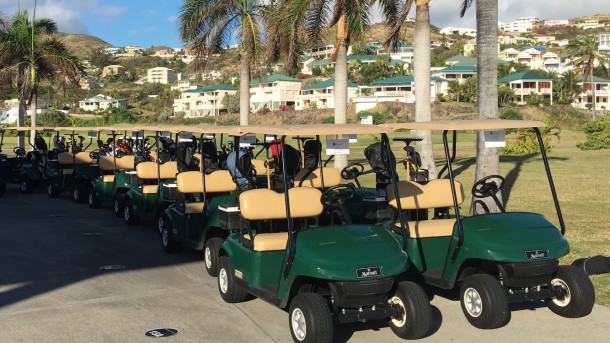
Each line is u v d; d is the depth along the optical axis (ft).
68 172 47.98
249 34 61.46
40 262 27.32
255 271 18.90
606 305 20.21
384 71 345.51
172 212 28.89
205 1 61.31
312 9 48.98
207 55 63.52
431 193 21.89
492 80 32.58
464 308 18.84
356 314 16.92
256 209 19.30
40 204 46.44
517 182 54.90
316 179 28.43
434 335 17.90
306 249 17.12
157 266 26.71
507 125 19.10
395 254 17.24
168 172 35.50
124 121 286.25
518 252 17.75
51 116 268.21
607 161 79.30
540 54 507.71
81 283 23.79
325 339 16.20
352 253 16.88
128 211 36.83
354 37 51.78
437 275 19.65
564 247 18.34
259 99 305.94
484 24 32.55
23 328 18.60
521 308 20.26
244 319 19.52
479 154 32.53
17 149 59.47
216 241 24.72
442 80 297.94
